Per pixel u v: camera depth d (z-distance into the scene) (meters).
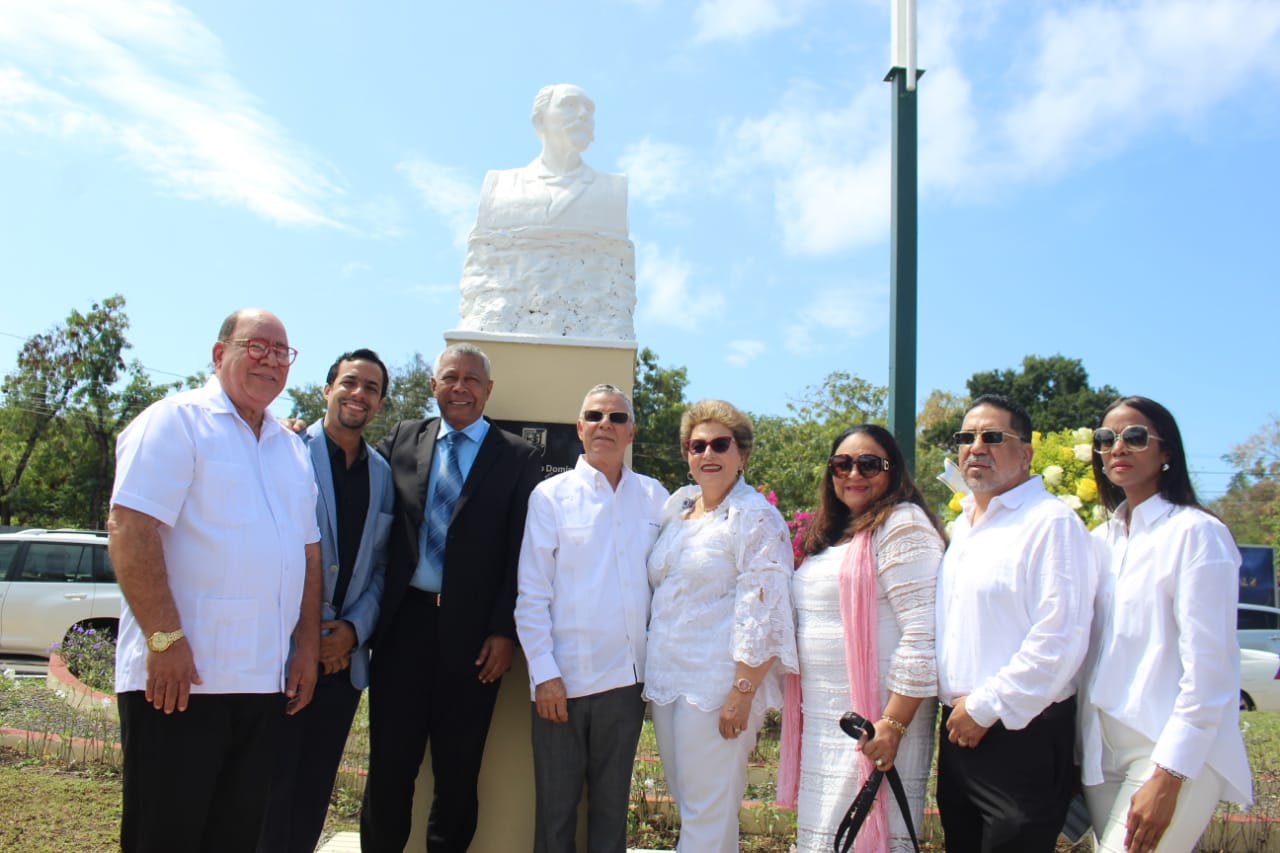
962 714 2.82
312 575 3.22
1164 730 2.63
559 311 4.37
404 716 3.57
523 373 4.25
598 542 3.48
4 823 4.35
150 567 2.60
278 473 3.00
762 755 6.09
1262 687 10.80
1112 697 2.79
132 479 2.63
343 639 3.55
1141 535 2.88
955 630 2.95
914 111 5.86
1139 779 2.71
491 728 3.95
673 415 26.14
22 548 10.47
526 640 3.41
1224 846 4.57
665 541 3.49
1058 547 2.83
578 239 4.45
